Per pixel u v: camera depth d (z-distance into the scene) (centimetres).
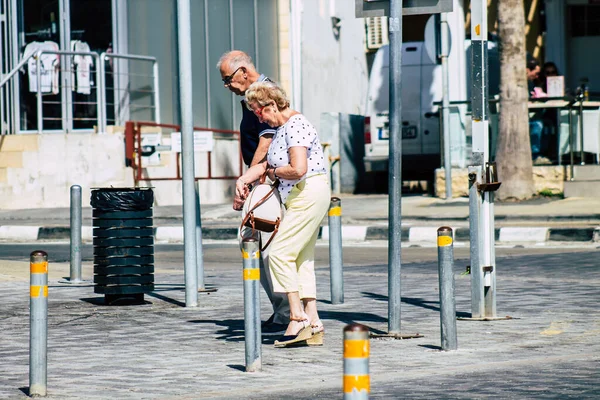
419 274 1931
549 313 1433
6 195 3350
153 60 3541
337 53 4731
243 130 1298
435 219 2841
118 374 1073
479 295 1380
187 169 1516
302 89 4312
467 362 1109
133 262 1558
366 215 2966
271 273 1207
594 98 4803
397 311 1265
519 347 1195
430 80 3909
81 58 3422
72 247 1866
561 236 2491
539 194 3161
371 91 4059
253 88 1175
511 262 2055
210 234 2797
